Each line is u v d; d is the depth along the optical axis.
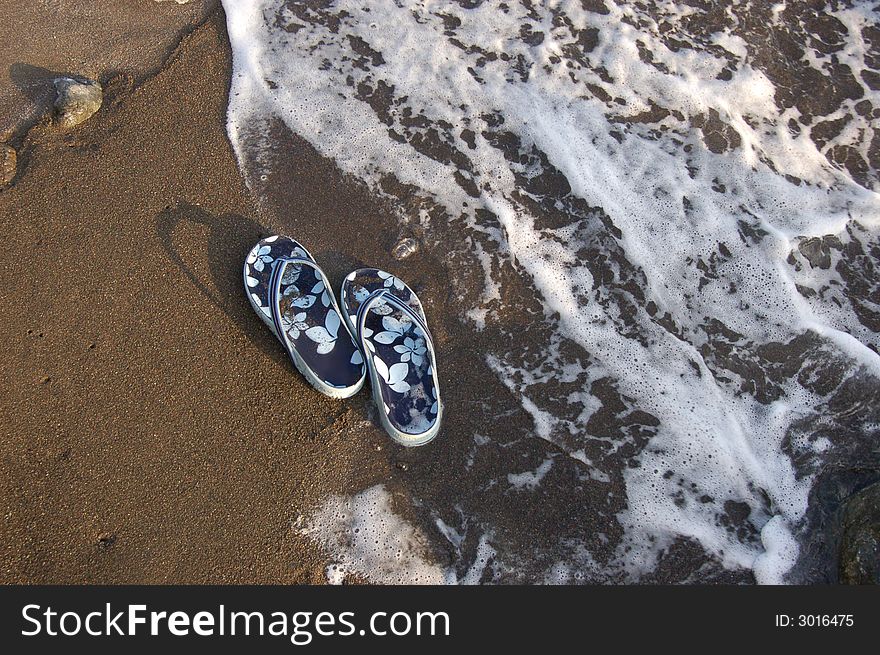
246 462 1.13
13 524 1.08
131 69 1.38
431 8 1.46
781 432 1.17
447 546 1.11
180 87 1.37
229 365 1.17
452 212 1.30
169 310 1.20
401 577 1.09
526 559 1.10
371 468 1.14
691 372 1.20
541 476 1.14
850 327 1.23
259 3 1.45
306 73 1.40
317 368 1.15
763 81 1.39
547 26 1.43
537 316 1.24
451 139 1.35
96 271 1.22
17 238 1.24
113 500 1.10
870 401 1.17
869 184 1.32
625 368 1.20
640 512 1.12
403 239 1.28
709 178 1.32
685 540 1.11
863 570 1.06
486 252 1.27
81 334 1.18
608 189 1.31
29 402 1.14
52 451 1.12
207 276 1.23
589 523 1.12
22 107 1.33
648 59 1.40
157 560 1.08
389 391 1.15
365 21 1.45
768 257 1.26
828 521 1.11
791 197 1.30
